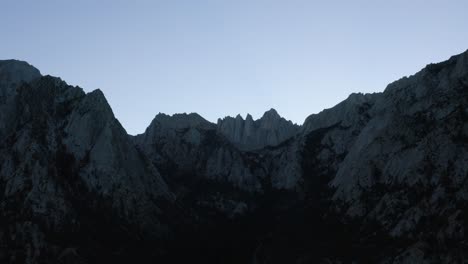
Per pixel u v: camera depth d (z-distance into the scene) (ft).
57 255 323.98
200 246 415.44
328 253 339.36
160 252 384.68
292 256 360.89
